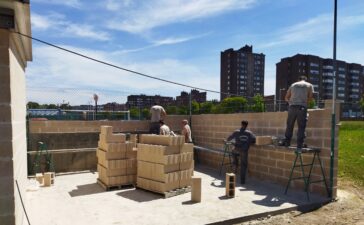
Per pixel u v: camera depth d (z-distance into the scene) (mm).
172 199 6414
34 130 10062
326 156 6660
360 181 7812
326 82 61000
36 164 9117
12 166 3385
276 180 8008
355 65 72125
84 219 5164
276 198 6496
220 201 6242
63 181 8250
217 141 10773
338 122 6539
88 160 9930
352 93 72000
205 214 5398
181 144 6945
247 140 7980
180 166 6930
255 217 5422
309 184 7023
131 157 7512
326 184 6613
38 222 5016
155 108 11406
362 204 6320
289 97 7246
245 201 6242
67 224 4926
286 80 58344
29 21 3760
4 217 3350
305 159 7164
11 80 3438
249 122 9320
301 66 57125
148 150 6992
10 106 3369
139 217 5258
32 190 7133
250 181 8273
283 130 8023
